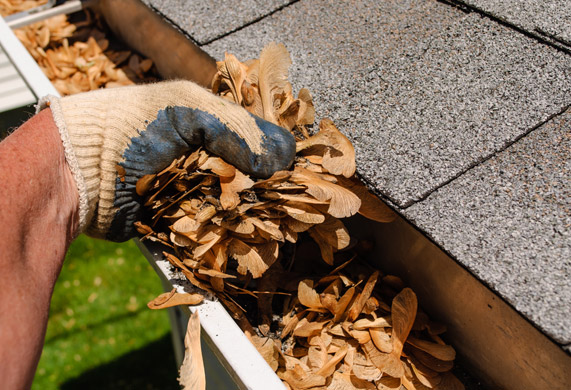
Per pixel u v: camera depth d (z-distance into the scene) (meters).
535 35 0.52
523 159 0.45
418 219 0.43
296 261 0.54
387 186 0.45
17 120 0.83
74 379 1.16
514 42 0.52
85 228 0.49
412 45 0.54
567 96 0.47
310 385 0.46
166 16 0.65
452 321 0.49
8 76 0.83
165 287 0.55
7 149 0.42
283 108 0.49
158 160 0.46
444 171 0.45
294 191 0.46
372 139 0.48
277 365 0.47
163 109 0.46
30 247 0.39
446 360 0.48
